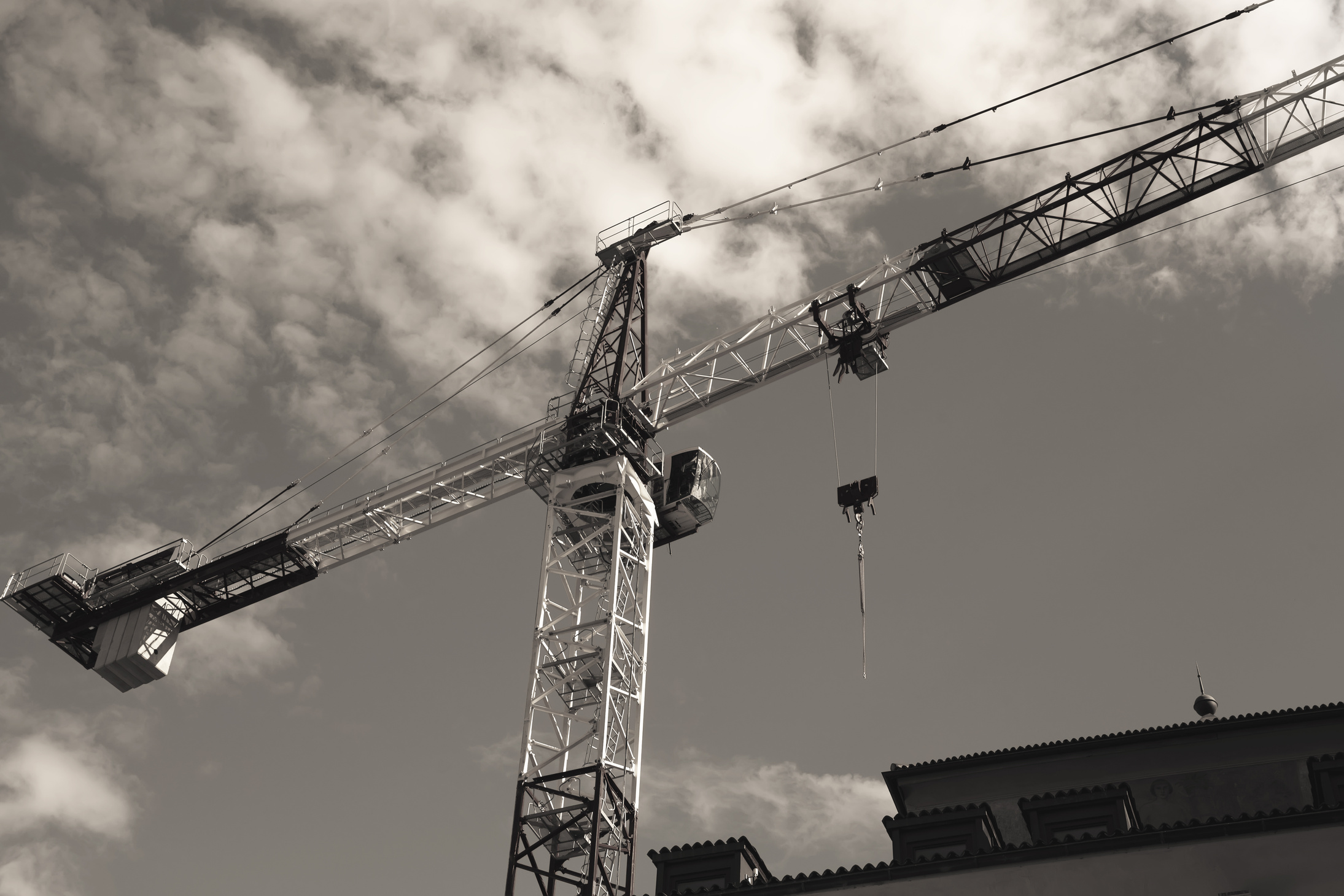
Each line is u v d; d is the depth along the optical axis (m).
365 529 81.38
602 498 68.25
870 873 40.62
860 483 66.69
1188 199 67.12
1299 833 37.66
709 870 45.00
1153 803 44.91
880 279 70.38
